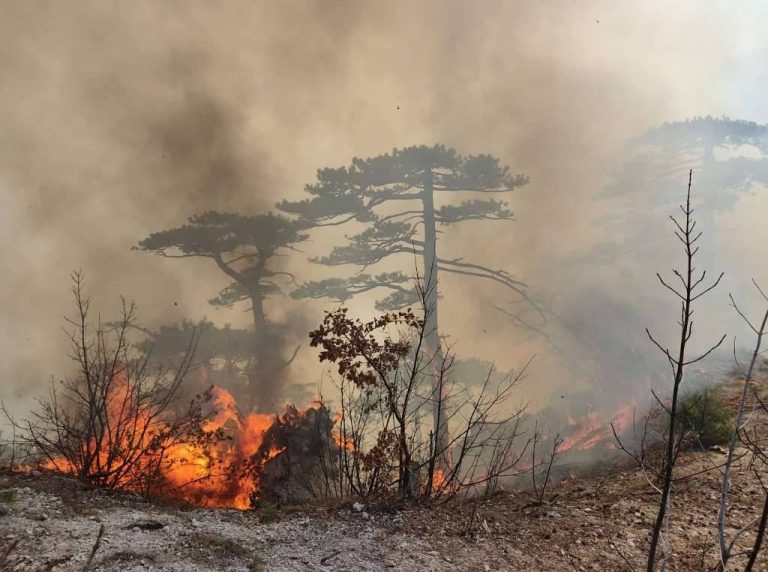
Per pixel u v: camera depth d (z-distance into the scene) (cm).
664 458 821
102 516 584
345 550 543
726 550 319
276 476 1151
